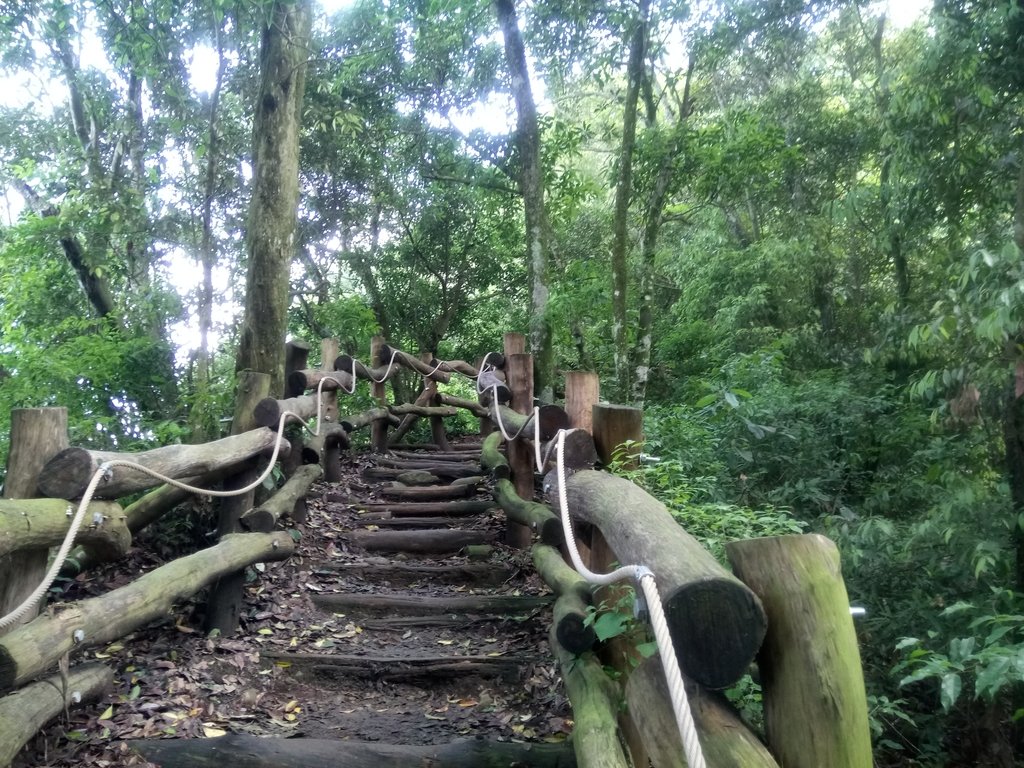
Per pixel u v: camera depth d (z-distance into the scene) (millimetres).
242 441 4891
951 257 6652
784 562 1577
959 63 5676
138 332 8195
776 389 6770
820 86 11031
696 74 13742
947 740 4027
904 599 4395
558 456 3271
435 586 5832
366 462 9336
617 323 9656
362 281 15305
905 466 5828
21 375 6457
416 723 3898
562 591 3574
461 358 16297
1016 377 3971
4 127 10984
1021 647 2719
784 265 10211
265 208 6973
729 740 1557
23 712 2895
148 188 9648
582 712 2736
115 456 3496
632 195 10547
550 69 10945
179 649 4266
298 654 4441
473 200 14492
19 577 3186
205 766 3281
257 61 9836
